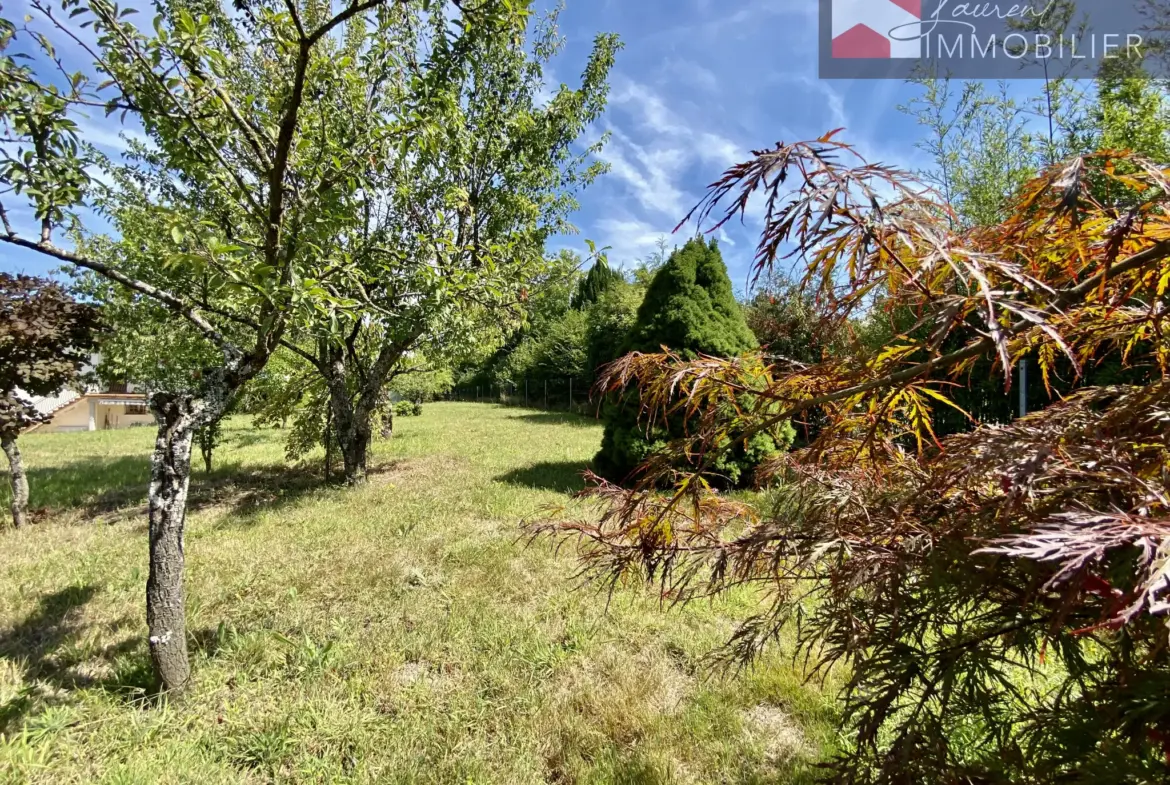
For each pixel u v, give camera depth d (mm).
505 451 8758
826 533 1107
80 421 17266
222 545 4070
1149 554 526
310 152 2744
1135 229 729
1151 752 694
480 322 6312
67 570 3605
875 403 1003
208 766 1822
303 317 2291
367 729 2018
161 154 4723
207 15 1917
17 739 1883
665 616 2783
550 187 6812
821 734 1892
